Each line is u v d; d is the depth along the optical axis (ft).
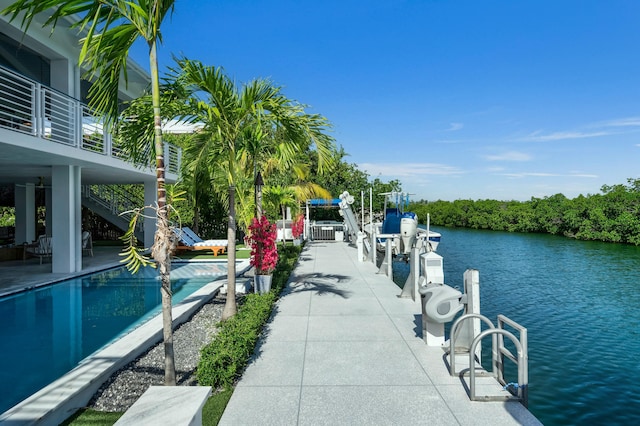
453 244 102.01
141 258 13.03
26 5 11.37
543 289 46.09
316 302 25.81
